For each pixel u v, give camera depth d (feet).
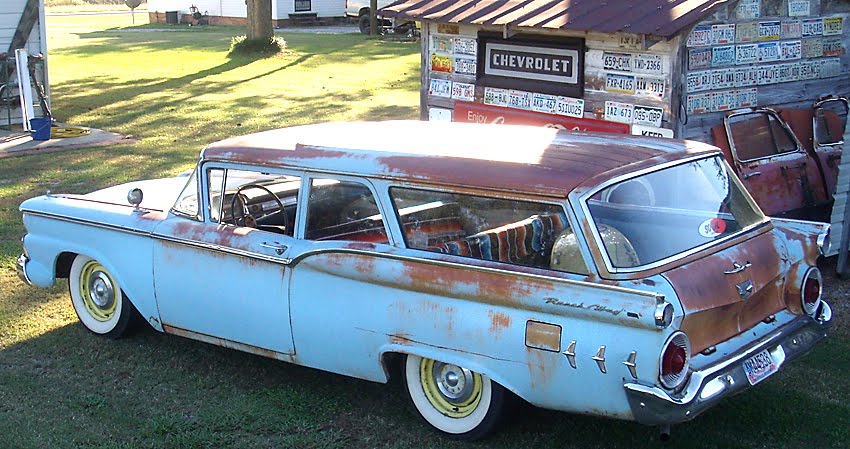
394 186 16.05
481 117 29.86
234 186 18.40
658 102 25.26
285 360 17.76
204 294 18.45
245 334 18.10
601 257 13.93
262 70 82.69
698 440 15.90
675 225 15.01
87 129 50.98
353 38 118.11
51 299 24.08
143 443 16.22
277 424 16.94
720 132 25.73
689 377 13.64
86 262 21.18
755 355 14.69
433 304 15.29
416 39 115.44
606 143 16.84
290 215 18.49
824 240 16.49
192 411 17.53
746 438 16.02
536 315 14.23
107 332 21.15
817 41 28.27
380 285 15.93
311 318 16.88
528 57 28.30
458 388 15.83
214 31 137.28
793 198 26.30
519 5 28.50
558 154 15.81
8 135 49.16
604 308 13.48
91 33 135.74
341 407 17.67
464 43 30.17
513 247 14.80
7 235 29.81
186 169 40.22
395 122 19.97
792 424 16.52
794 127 27.32
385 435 16.48
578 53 26.81
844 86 29.27
